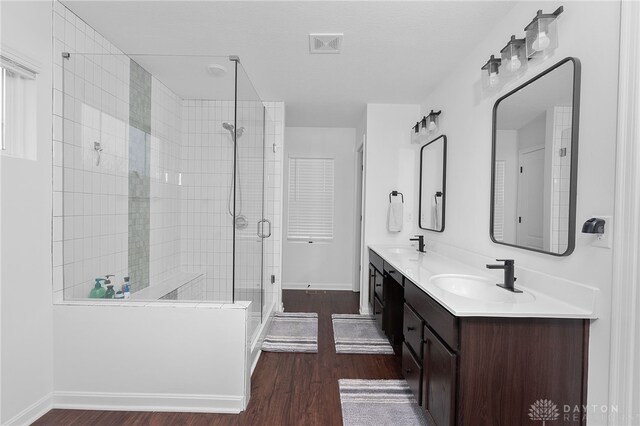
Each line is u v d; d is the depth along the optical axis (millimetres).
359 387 2135
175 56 2225
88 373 1892
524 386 1302
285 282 4648
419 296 1783
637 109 1129
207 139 2543
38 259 1780
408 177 3592
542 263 1599
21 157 1723
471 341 1292
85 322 1884
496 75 1888
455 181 2641
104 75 2176
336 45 2330
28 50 1688
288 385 2156
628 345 1156
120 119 2316
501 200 1937
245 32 2188
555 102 1504
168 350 1881
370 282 3475
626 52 1156
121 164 2354
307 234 4633
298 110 3850
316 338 2912
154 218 2605
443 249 2793
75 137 1996
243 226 2377
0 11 1537
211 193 2533
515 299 1531
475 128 2311
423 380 1705
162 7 1927
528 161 1688
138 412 1863
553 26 1508
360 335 3002
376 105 3574
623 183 1169
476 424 1295
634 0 1133
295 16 1998
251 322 2143
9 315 1619
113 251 2285
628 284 1155
